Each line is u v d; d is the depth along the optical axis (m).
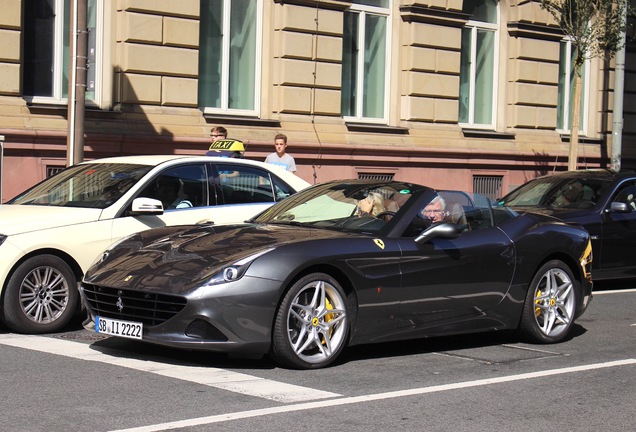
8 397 5.75
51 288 8.09
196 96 16.75
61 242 8.09
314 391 6.14
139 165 9.12
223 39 17.59
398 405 5.89
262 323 6.50
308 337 6.77
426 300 7.38
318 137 18.38
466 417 5.67
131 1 15.79
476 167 21.11
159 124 16.16
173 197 8.94
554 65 22.83
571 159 19.52
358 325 7.04
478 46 21.80
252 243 6.86
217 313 6.39
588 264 8.55
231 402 5.76
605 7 18.86
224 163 9.44
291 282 6.65
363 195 7.77
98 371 6.49
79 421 5.24
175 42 16.39
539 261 8.12
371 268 7.05
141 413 5.44
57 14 15.38
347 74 19.52
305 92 18.34
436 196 7.76
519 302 8.02
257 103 18.03
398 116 20.14
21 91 14.85
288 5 17.97
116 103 15.86
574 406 6.05
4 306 7.86
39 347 7.33
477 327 7.80
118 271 6.87
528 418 5.70
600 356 7.76
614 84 23.52
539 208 12.09
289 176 9.91
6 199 14.48
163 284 6.52
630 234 11.77
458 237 7.69
